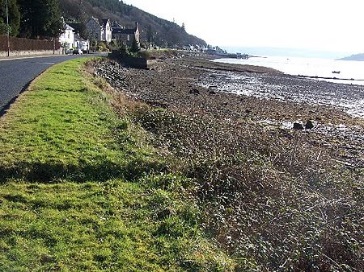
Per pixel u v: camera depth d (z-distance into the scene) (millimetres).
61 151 8984
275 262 6441
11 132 9742
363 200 9195
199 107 23281
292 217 7605
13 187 7320
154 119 15078
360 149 17000
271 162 11461
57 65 30750
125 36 141625
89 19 124000
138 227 6406
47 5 67500
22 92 15562
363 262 6625
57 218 6309
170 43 187375
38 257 5262
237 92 37156
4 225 5871
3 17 54781
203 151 11703
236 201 8562
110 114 13562
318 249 6742
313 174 10883
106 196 7371
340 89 50062
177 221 6723
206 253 5910
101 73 35750
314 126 22281
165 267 5387
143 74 47219
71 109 13070
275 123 21969
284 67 119688
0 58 39906
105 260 5363
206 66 83188
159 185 8438
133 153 9703
